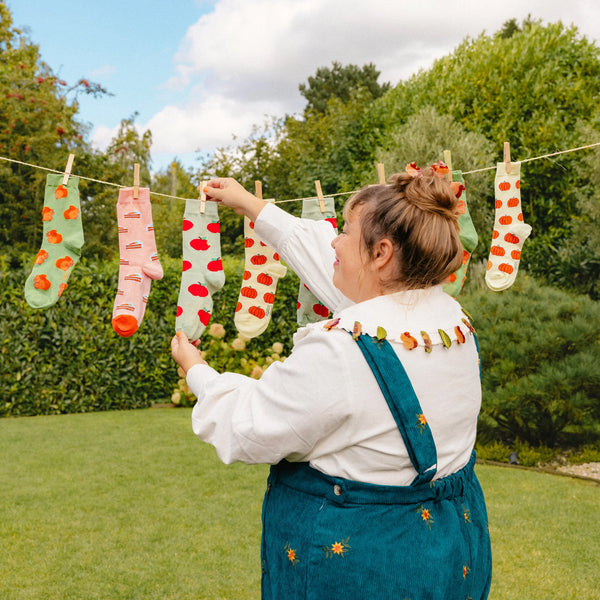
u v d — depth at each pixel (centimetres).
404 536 95
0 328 636
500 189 184
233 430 100
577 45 825
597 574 290
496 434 543
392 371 95
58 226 180
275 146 1246
